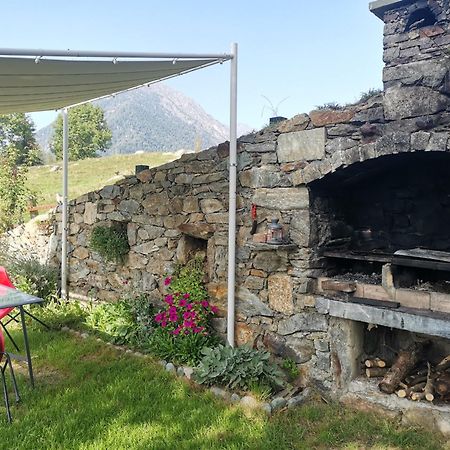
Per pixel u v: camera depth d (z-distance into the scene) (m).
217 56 3.89
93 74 3.62
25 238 8.09
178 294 4.70
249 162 4.12
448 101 2.99
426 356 3.80
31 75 3.31
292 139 3.79
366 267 4.03
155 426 3.20
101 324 5.41
